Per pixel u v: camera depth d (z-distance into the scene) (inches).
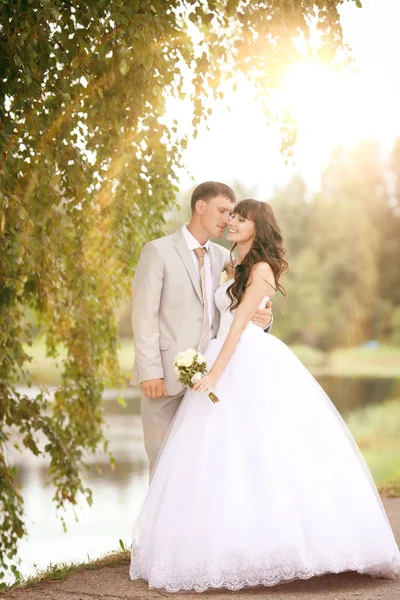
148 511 149.9
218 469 144.9
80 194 189.8
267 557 136.4
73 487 225.8
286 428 148.7
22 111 169.6
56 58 161.0
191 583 137.6
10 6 150.8
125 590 140.9
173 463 149.7
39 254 190.9
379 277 1663.4
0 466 214.5
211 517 140.3
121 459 561.0
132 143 194.1
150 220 227.9
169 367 170.9
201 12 181.9
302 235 1729.8
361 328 1670.8
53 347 239.1
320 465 146.2
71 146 184.2
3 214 154.1
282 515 139.2
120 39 160.6
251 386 153.3
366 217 1652.3
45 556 327.3
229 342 155.4
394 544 145.7
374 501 147.5
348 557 138.5
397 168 1652.3
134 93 176.6
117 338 243.0
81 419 237.3
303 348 1694.1
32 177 183.3
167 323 172.4
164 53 190.4
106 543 349.4
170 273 172.7
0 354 187.8
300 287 1681.8
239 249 167.8
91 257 218.1
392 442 584.4
